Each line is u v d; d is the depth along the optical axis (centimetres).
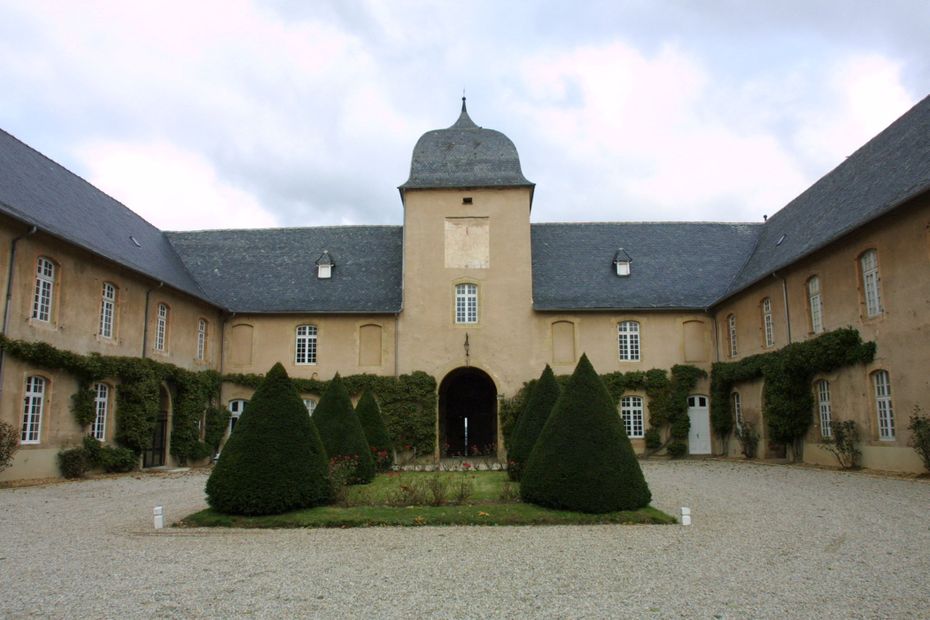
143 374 2053
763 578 710
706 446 2605
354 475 1519
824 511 1130
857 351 1767
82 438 1841
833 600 632
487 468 1977
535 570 750
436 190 2684
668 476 1773
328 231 3056
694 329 2672
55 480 1703
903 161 1834
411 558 810
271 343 2661
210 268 2852
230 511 1071
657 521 1038
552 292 2692
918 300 1565
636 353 2642
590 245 2938
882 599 632
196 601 640
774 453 2250
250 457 1087
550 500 1116
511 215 2666
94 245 1908
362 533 972
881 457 1689
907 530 952
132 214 2623
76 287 1845
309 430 1159
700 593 658
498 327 2606
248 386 2631
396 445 2506
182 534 972
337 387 1636
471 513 1076
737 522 1043
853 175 2156
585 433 1127
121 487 1584
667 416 2556
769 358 2172
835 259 1905
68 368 1780
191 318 2472
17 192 1731
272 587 687
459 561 793
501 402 2556
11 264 1603
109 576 733
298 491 1098
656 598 642
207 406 2514
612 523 1036
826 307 1947
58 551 860
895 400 1641
